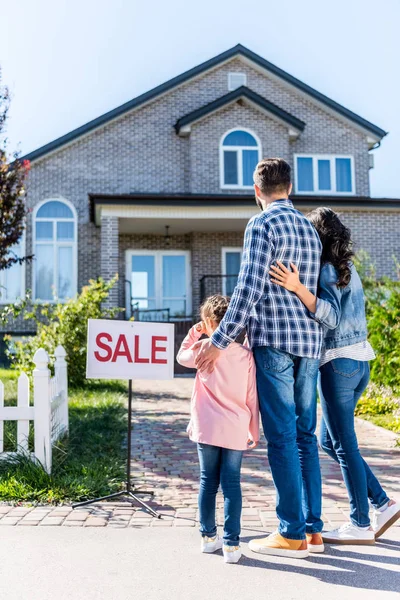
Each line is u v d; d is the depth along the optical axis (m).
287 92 20.64
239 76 20.45
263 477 5.66
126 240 19.33
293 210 3.76
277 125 19.59
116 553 3.69
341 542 3.82
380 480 5.42
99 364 4.81
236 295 3.49
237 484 3.60
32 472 5.14
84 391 10.90
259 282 3.51
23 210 10.90
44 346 11.28
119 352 4.85
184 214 16.33
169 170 19.64
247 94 19.16
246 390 3.66
